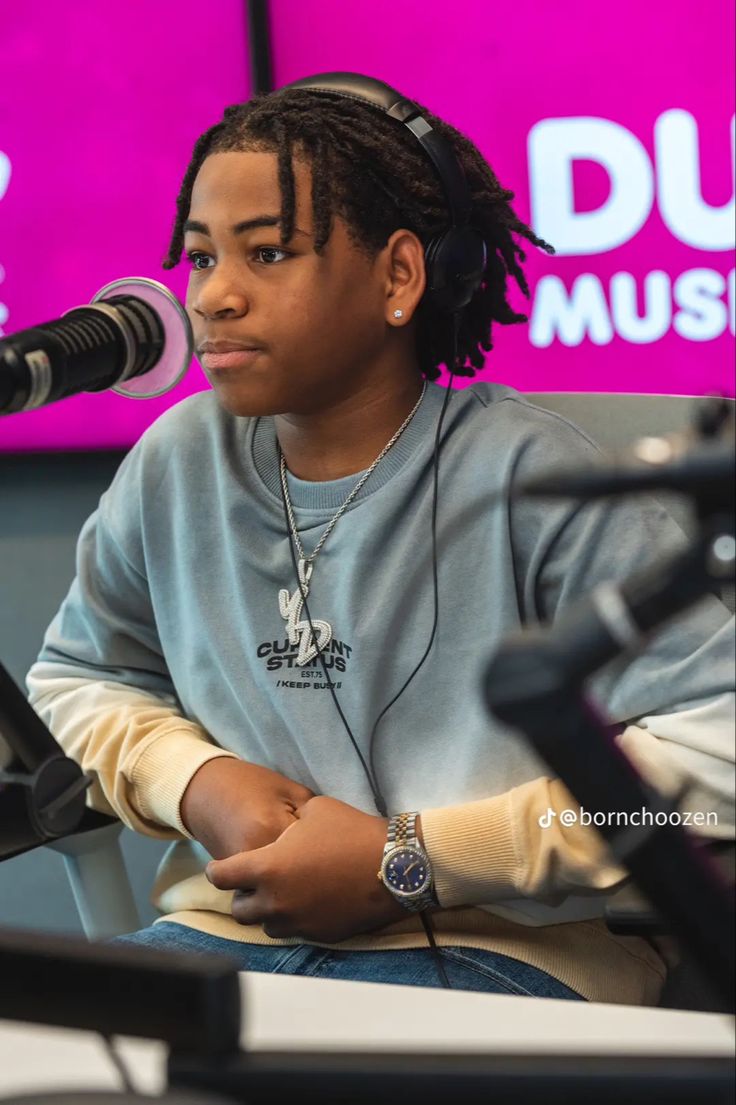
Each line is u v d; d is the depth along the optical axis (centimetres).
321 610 244
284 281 228
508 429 242
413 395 249
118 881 263
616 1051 110
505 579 236
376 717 239
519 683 91
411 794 238
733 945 98
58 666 278
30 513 686
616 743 96
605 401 271
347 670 240
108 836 261
